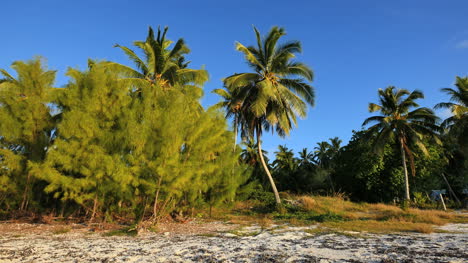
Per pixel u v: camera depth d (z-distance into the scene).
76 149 11.72
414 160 31.14
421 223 13.15
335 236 9.63
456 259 5.68
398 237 9.04
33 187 14.43
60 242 8.83
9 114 13.44
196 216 16.91
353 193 37.44
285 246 7.76
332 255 6.40
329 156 53.81
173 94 12.89
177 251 7.23
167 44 20.69
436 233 10.17
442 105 26.25
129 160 11.19
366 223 13.47
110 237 9.97
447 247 7.08
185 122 12.80
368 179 32.44
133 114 12.24
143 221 12.01
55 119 14.89
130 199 12.64
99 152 11.58
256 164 44.59
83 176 12.35
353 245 7.66
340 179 39.78
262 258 6.27
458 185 34.38
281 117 22.12
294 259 6.09
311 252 6.82
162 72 19.03
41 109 13.84
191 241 8.99
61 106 13.62
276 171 53.81
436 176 33.66
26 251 7.36
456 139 28.67
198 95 14.96
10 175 13.52
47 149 14.01
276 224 14.16
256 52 22.70
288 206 20.09
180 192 12.30
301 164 55.19
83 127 11.78
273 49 22.27
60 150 11.69
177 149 11.86
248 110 22.62
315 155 55.44
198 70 18.89
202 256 6.60
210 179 15.22
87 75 13.07
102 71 13.09
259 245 7.98
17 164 13.23
